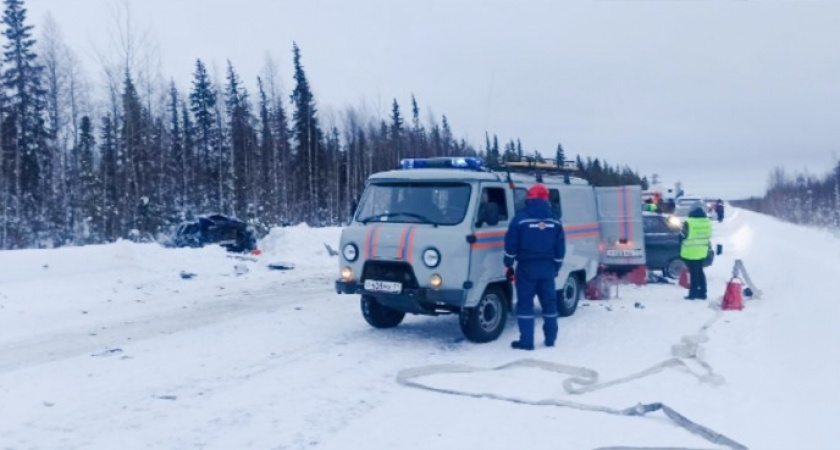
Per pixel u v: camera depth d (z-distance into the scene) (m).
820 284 13.17
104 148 39.50
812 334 9.06
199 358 8.10
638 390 6.86
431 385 7.01
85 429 5.64
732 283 11.98
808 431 5.60
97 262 15.07
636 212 12.80
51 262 14.45
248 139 47.66
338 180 49.97
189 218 40.56
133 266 15.55
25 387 6.86
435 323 10.63
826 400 6.43
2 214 32.81
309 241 21.97
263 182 43.56
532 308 8.83
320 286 15.12
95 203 35.03
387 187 9.52
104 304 12.22
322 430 5.68
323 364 7.88
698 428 5.59
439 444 5.36
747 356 8.28
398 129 56.56
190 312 11.43
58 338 9.25
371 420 5.95
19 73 41.28
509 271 9.49
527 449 5.25
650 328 10.16
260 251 21.25
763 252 22.22
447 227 8.73
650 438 5.50
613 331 9.95
